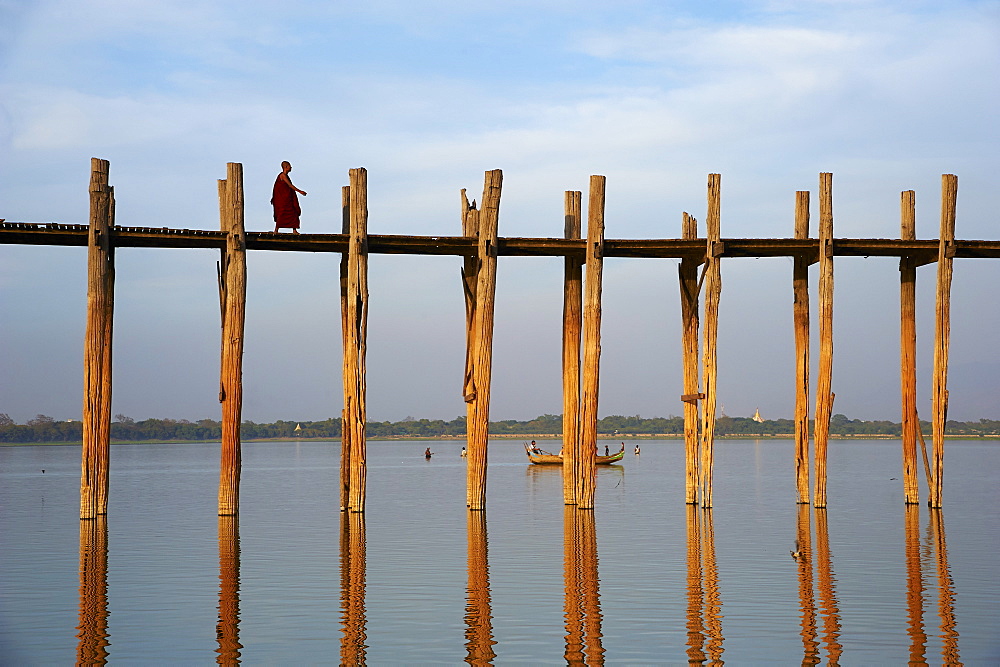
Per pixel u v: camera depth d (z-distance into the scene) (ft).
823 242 87.45
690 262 94.53
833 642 44.19
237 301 83.61
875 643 44.04
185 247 84.38
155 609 50.98
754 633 45.83
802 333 94.94
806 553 69.36
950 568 62.80
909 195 91.91
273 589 56.24
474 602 52.65
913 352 96.48
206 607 51.42
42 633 45.96
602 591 55.57
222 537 79.10
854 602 52.26
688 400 95.66
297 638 45.11
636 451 310.65
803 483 98.02
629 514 98.02
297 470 227.40
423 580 59.06
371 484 159.53
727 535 79.71
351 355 86.94
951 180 88.07
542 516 95.81
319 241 84.69
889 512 98.53
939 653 42.42
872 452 372.99
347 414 92.07
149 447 592.60
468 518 91.71
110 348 83.41
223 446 88.28
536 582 58.34
